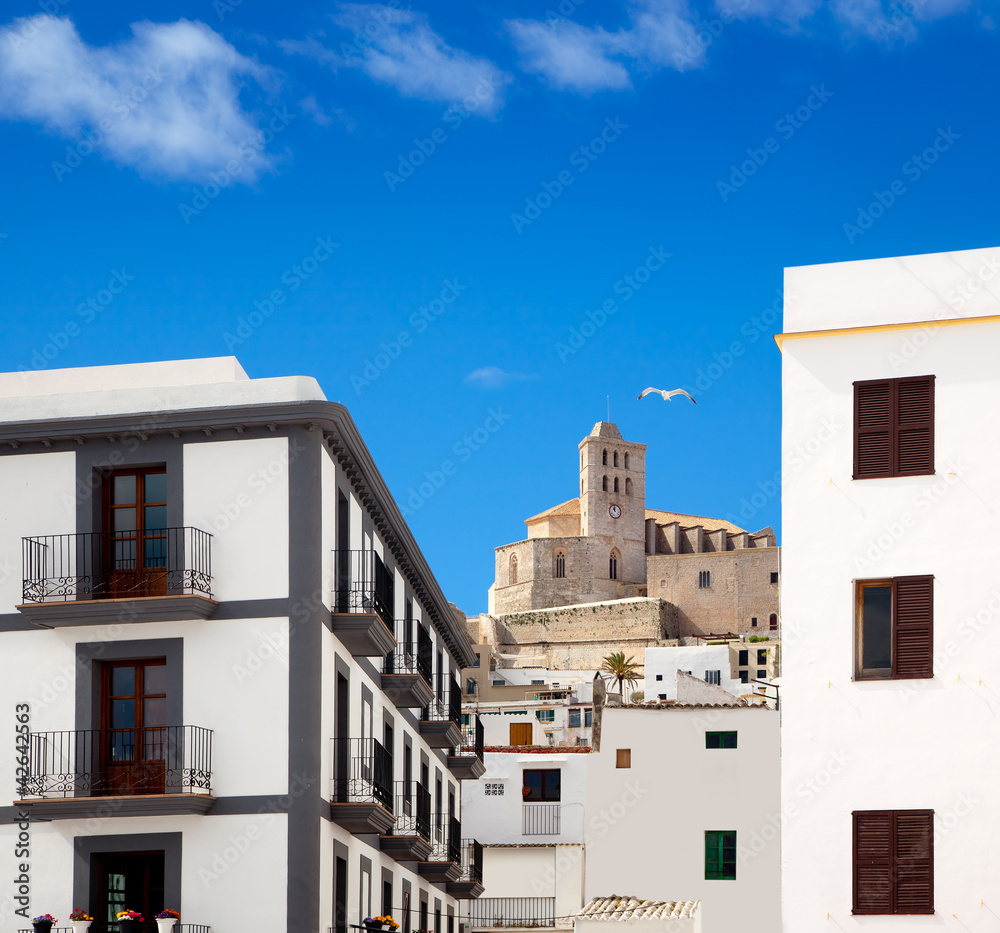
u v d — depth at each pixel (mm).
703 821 40094
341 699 29812
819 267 25172
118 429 28438
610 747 41000
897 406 24203
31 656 28094
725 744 40656
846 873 22812
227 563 27938
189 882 26594
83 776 27281
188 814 26844
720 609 189750
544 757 57250
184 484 28312
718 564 191250
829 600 23812
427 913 40375
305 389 28828
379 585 31484
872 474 24094
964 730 22828
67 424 28516
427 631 41406
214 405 28781
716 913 39375
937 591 23391
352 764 29891
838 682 23500
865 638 23734
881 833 22812
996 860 22281
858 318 24750
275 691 27312
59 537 28344
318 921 26484
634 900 37906
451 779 46094
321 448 28391
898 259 24844
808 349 24797
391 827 31312
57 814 26766
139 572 28297
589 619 190000
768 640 152750
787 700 23625
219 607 27750
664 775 40562
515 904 55156
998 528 23359
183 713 27391
